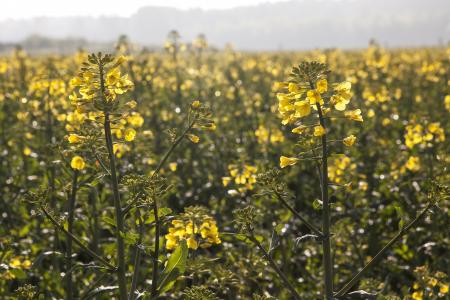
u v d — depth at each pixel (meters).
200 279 5.54
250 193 7.59
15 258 5.28
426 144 7.84
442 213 6.79
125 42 12.26
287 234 6.20
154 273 3.78
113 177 3.85
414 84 14.95
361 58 20.03
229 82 16.36
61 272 5.75
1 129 10.05
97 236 5.74
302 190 8.28
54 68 10.98
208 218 3.95
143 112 10.40
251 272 5.42
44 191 3.72
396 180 8.10
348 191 7.16
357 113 3.66
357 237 6.78
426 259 6.58
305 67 3.69
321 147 3.67
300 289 5.93
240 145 10.52
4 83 13.76
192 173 9.61
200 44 15.30
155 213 3.81
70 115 5.08
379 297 3.59
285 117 3.73
